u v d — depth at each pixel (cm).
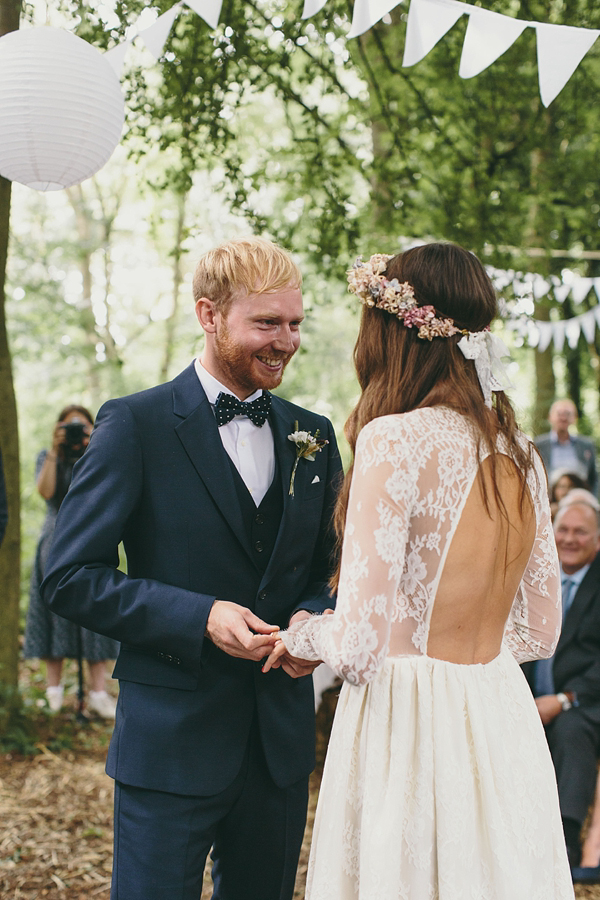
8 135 217
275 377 187
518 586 161
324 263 493
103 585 172
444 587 147
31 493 902
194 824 174
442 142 488
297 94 456
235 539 184
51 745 406
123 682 184
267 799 187
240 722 183
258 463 193
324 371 1195
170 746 175
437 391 154
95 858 302
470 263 158
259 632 169
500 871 142
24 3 348
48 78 212
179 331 1248
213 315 184
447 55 465
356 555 140
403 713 148
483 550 149
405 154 480
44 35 217
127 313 1260
